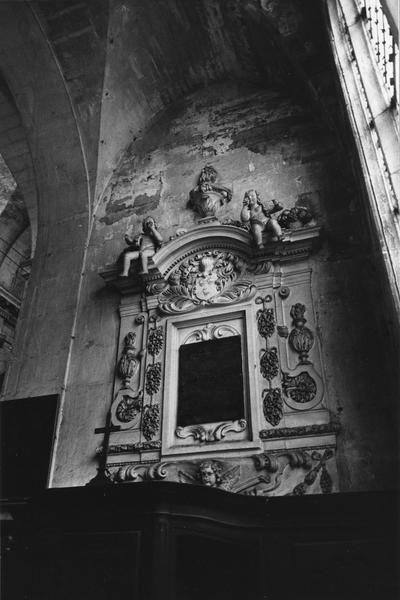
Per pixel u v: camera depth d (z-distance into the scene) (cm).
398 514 475
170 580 446
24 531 531
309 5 796
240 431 643
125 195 962
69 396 778
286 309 705
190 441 661
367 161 550
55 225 981
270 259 742
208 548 548
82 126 1005
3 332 1368
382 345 618
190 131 981
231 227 782
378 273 557
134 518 478
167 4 911
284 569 499
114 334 806
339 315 670
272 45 866
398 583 457
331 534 500
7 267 1398
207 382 700
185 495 477
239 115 944
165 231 870
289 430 612
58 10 949
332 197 766
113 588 451
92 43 969
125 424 711
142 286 819
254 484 595
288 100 909
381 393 596
